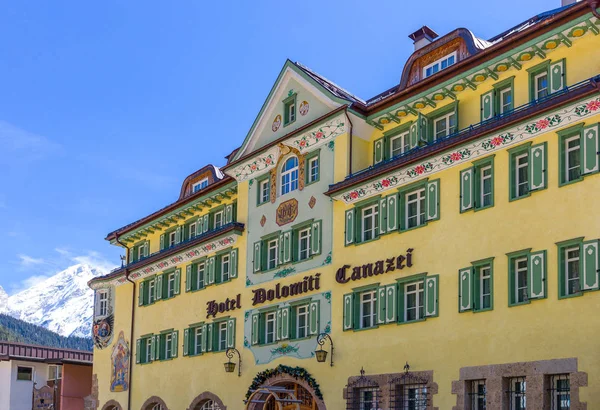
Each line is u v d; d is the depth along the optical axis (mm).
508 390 26484
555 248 25797
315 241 35031
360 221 33344
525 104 27547
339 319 33094
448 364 28328
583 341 24406
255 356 37281
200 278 43281
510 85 29375
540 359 25469
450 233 29250
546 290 25734
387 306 31062
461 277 28484
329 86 36594
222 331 40438
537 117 26781
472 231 28484
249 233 39219
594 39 26984
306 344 34500
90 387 57438
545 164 26516
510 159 27703
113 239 52094
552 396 25266
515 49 28500
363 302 32562
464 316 28156
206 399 40250
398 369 30109
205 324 41219
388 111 33281
